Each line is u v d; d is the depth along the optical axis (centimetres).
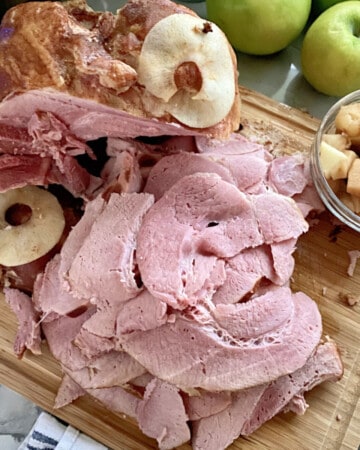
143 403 31
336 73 39
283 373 30
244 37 40
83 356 32
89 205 33
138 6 30
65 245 32
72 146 33
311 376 32
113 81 29
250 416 31
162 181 34
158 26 29
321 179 35
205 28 30
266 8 37
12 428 36
